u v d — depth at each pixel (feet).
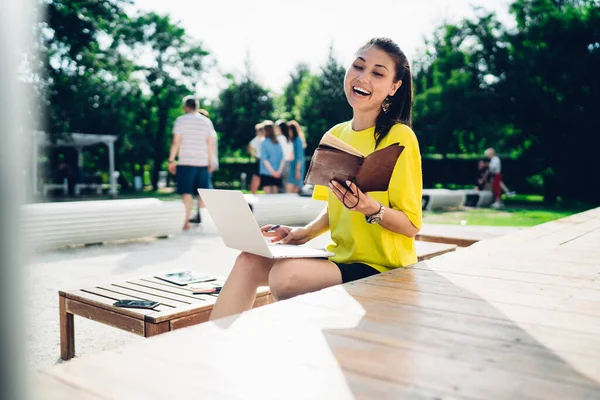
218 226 7.30
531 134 70.23
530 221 34.47
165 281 10.22
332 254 7.07
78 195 76.33
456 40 74.23
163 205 25.13
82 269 17.60
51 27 68.80
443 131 75.05
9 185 1.91
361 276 7.05
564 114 63.57
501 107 69.31
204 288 9.43
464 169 73.61
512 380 3.17
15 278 2.05
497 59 68.49
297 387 3.04
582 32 63.93
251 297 7.22
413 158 7.24
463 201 48.57
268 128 35.50
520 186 69.67
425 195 45.34
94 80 82.58
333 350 3.67
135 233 23.90
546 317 4.55
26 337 2.15
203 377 3.17
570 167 64.08
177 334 3.99
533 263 7.25
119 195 76.59
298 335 3.99
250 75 109.29
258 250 6.70
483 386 3.08
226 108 108.68
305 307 4.80
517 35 68.64
